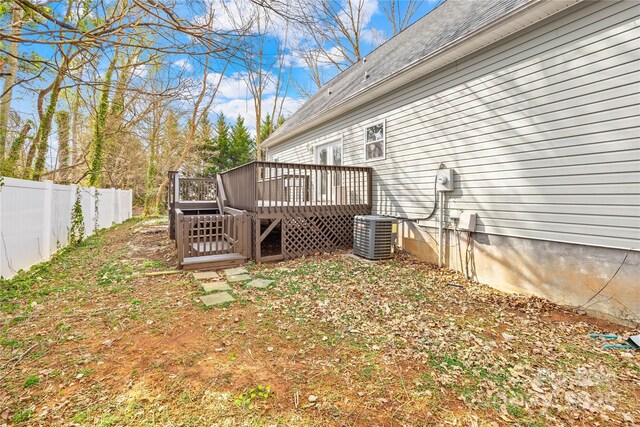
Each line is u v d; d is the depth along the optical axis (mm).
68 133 9680
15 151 7766
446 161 5969
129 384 2297
